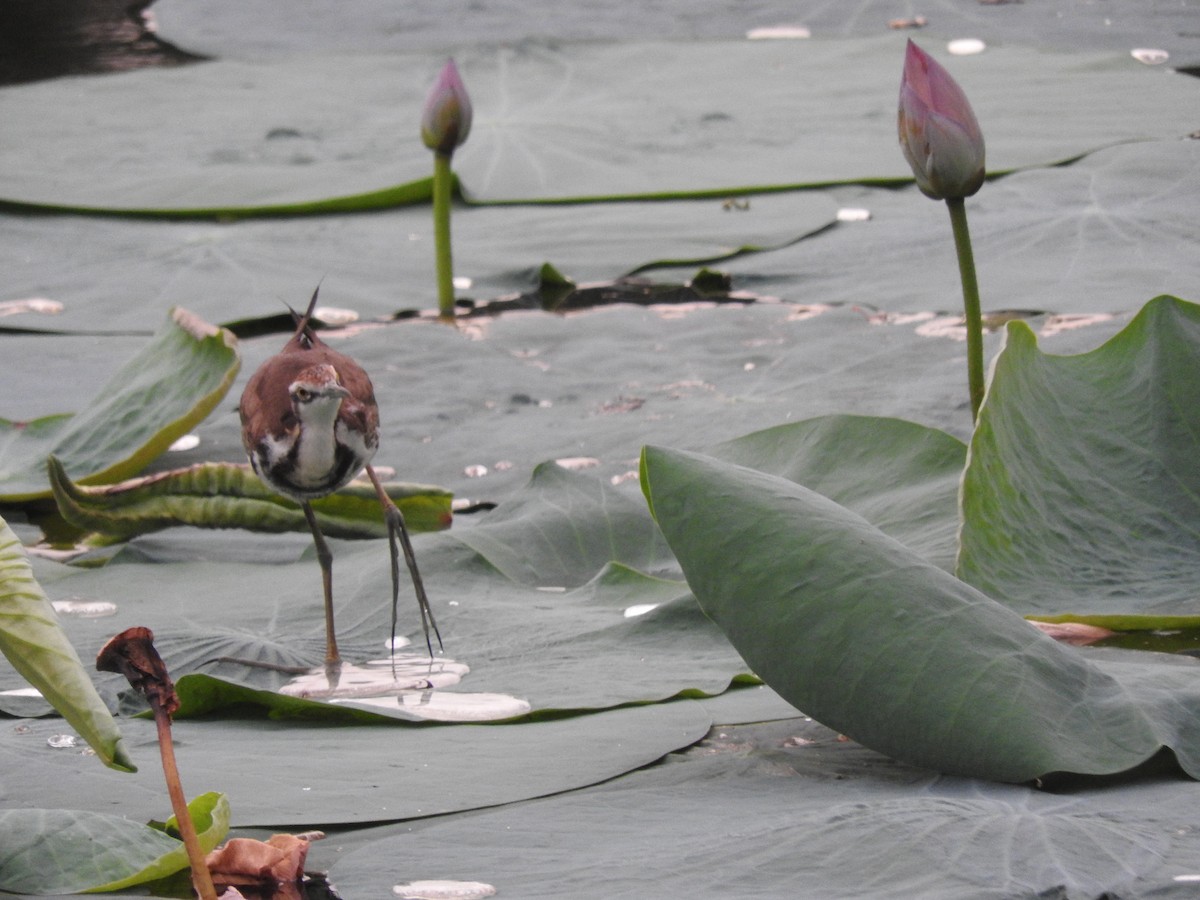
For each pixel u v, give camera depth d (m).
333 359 4.24
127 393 6.32
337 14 14.86
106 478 5.86
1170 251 7.57
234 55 13.72
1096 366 4.76
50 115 11.71
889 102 11.10
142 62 13.56
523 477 5.86
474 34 13.95
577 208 9.53
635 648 4.02
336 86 12.33
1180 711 3.07
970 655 3.10
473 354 7.30
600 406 6.54
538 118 11.13
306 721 3.59
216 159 10.50
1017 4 13.57
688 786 3.02
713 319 7.55
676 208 9.37
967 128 4.95
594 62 12.62
